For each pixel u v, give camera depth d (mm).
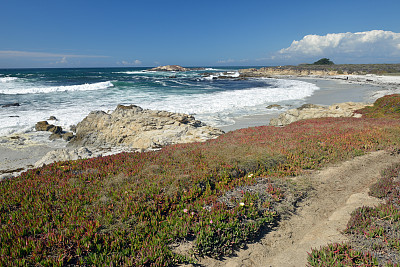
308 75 131375
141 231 6066
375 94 45531
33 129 24547
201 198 7602
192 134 19391
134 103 37125
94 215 6527
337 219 7094
